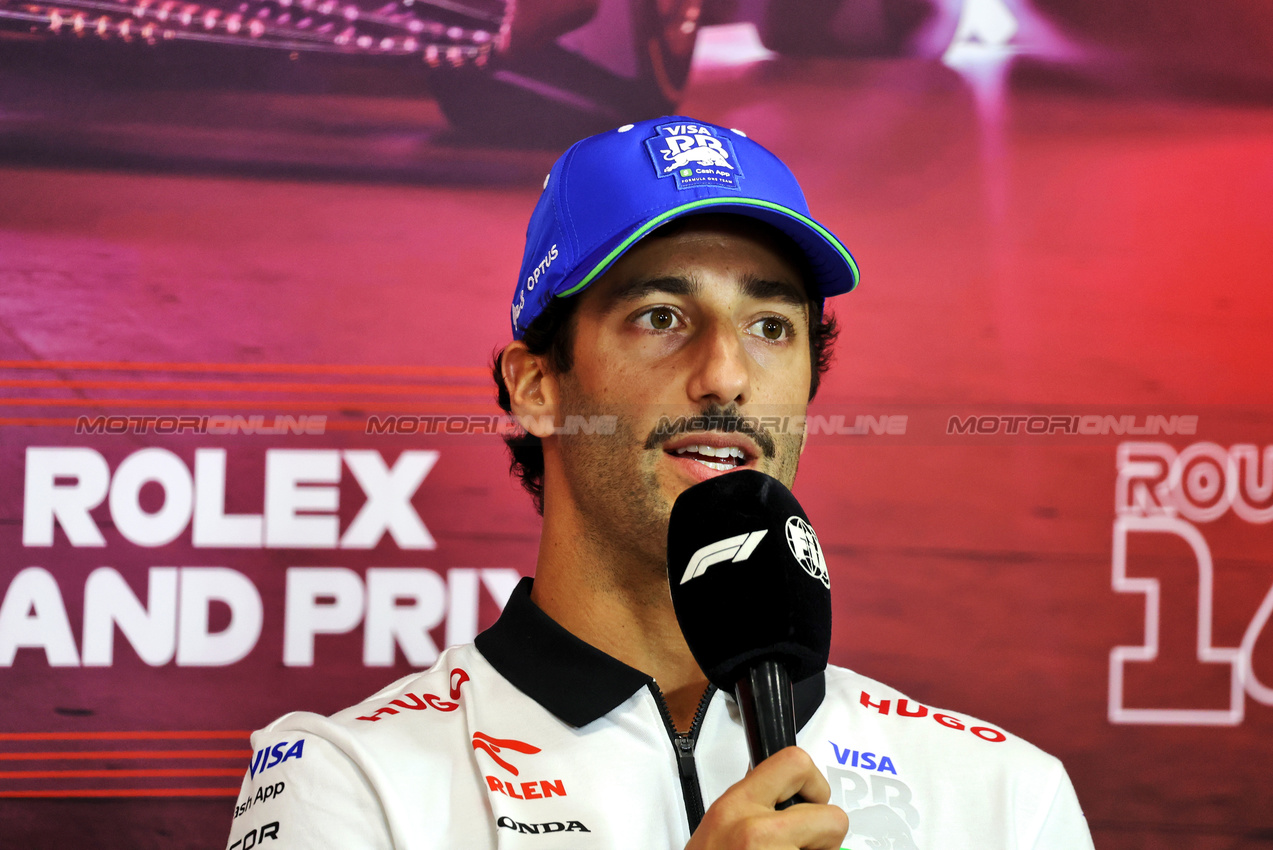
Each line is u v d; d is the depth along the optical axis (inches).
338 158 155.5
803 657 66.3
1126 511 160.1
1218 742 158.2
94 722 148.4
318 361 153.9
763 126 159.3
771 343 85.1
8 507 148.2
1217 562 159.8
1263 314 161.8
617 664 83.3
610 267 83.9
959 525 159.2
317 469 153.3
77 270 150.9
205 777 149.6
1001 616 158.6
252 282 153.4
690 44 159.3
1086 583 159.2
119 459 150.3
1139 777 157.6
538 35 158.2
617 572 84.7
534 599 92.5
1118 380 160.7
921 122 160.7
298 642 152.1
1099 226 161.5
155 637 149.9
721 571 68.6
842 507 158.6
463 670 90.0
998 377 160.2
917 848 80.5
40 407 149.4
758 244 84.5
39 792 146.9
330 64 155.6
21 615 147.6
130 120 152.8
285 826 77.0
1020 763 87.8
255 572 151.9
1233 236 162.1
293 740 83.2
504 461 155.9
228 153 153.9
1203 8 162.6
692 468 80.3
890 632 157.9
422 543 154.3
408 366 155.0
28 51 151.7
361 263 155.0
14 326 149.5
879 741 87.9
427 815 77.5
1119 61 162.4
